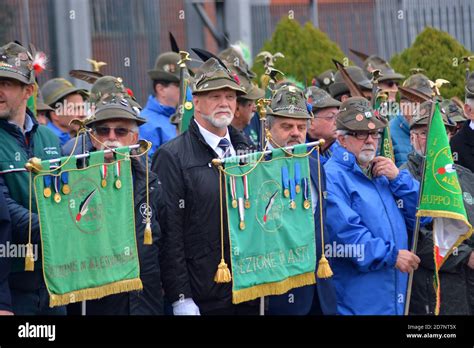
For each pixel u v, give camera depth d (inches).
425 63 447.2
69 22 506.0
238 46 424.2
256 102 321.4
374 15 548.4
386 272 312.3
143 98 524.4
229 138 300.5
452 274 329.7
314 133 354.6
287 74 490.3
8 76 276.4
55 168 270.1
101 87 295.4
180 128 323.9
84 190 272.4
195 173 289.7
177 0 535.5
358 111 315.6
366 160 316.2
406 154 378.3
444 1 517.7
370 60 419.5
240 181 286.8
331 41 525.3
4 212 265.6
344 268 312.0
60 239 267.6
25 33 501.0
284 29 495.8
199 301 290.2
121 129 288.5
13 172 276.1
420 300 328.8
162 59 390.9
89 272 272.4
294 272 295.4
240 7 546.9
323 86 417.7
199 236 289.1
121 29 520.7
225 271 283.1
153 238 285.3
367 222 312.0
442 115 349.1
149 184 286.8
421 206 315.6
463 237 319.6
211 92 291.7
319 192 301.0
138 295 285.0
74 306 291.7
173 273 287.3
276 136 306.3
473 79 347.9
